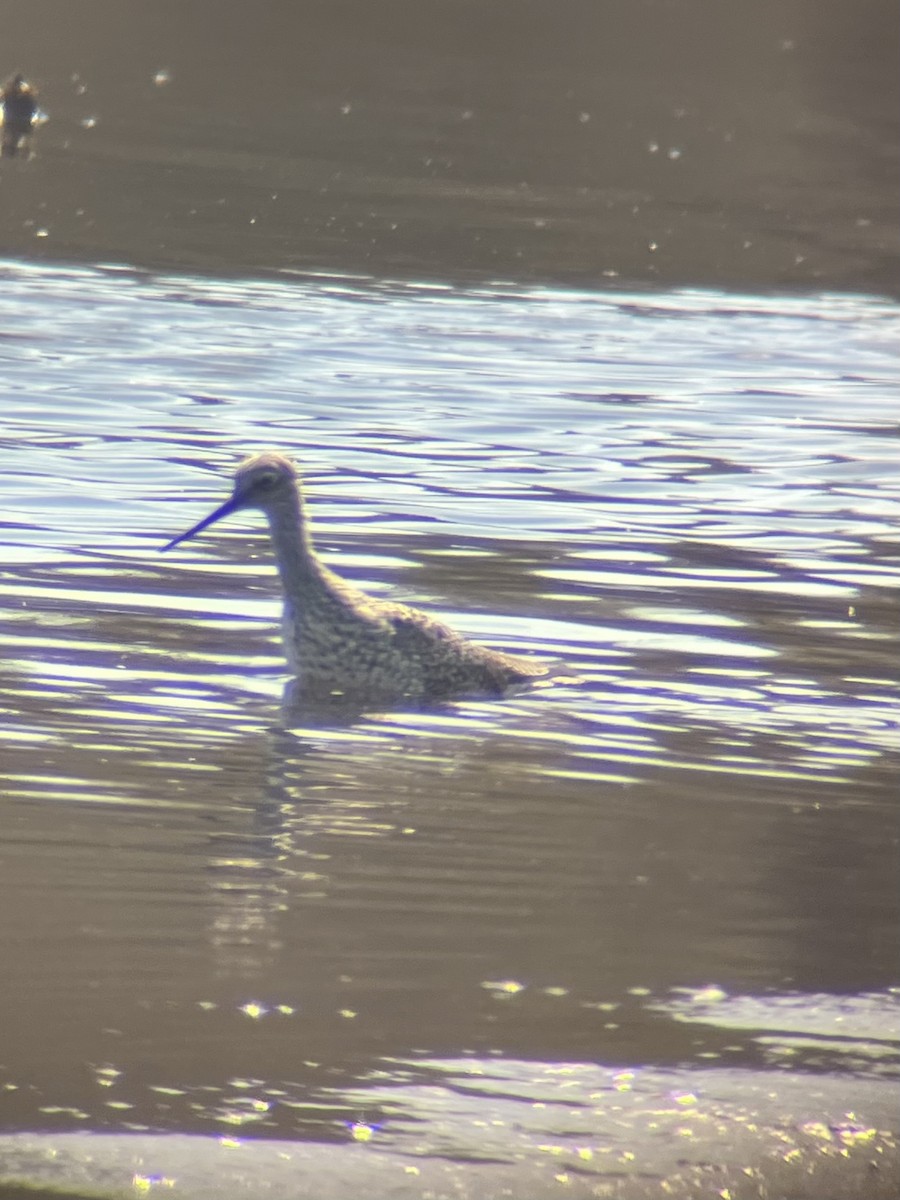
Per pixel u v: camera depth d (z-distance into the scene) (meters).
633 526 18.83
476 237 34.00
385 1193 7.54
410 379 24.55
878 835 11.59
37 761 12.20
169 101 46.59
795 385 25.39
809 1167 7.85
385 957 9.51
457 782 12.27
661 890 10.54
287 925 9.83
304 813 11.52
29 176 36.28
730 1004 9.15
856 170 44.25
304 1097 8.15
